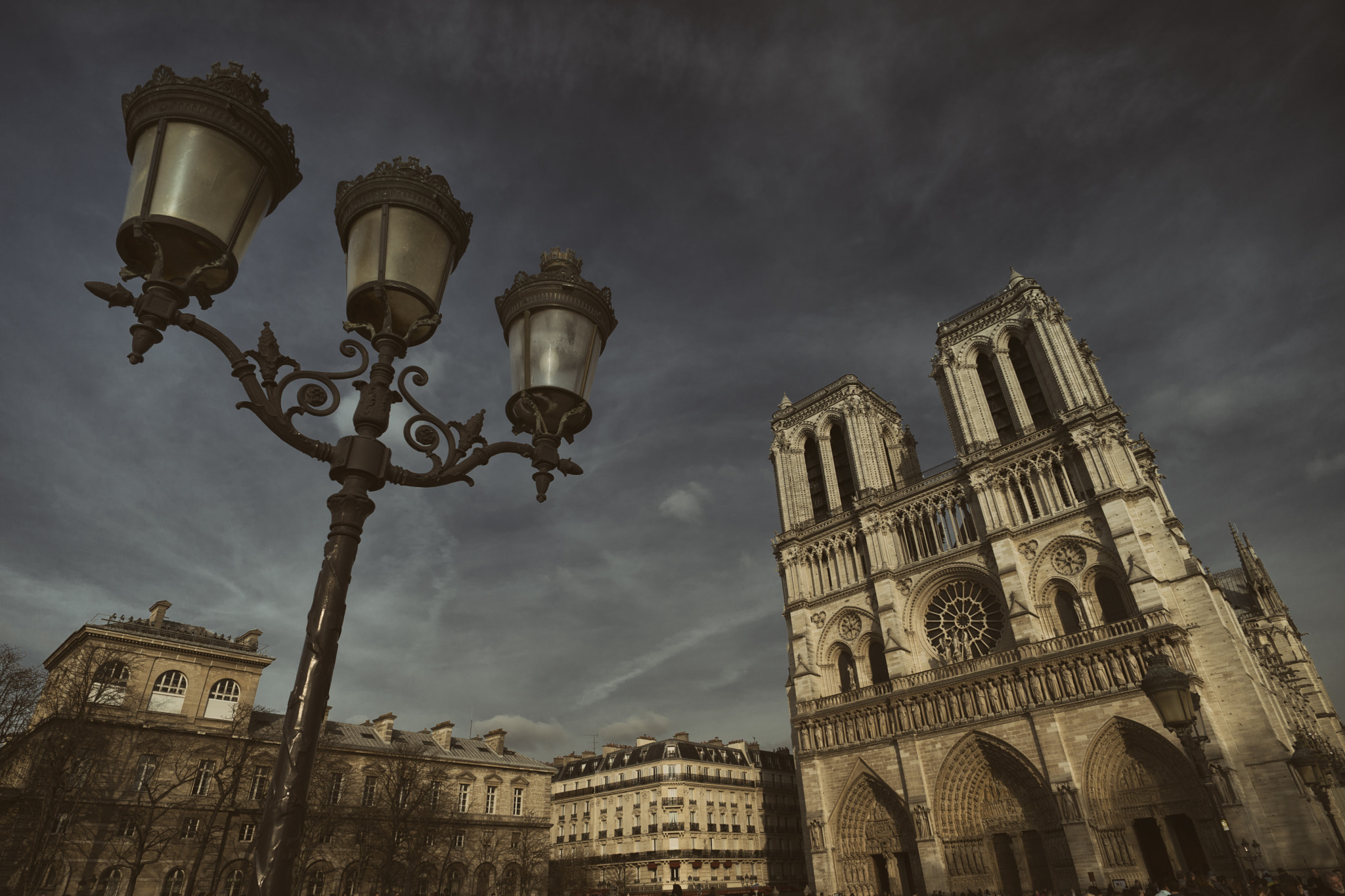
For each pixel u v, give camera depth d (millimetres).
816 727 79000
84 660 67812
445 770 89688
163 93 7203
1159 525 65000
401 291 7828
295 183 8148
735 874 107812
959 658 73688
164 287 6828
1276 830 53000
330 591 6691
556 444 9062
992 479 76125
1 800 61000
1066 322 77562
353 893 75750
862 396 95438
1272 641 116688
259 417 7000
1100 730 60156
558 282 9484
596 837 114312
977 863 64312
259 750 76125
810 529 90562
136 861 62594
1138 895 43531
